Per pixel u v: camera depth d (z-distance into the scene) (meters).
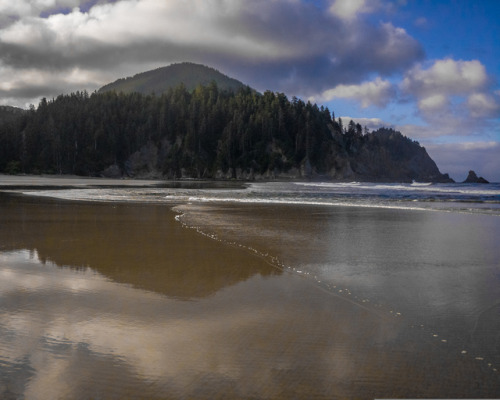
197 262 7.48
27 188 41.50
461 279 6.29
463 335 4.06
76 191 34.97
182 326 4.25
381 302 5.13
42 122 157.62
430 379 3.21
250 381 3.15
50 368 3.30
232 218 15.02
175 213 16.67
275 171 148.25
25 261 7.47
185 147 155.38
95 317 4.49
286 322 4.39
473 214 16.95
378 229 12.21
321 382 3.15
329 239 10.23
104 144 155.25
